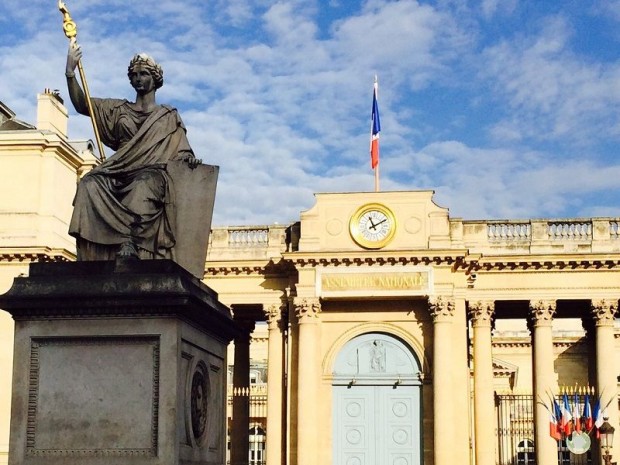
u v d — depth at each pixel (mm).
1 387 50219
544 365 53125
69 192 55719
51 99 55844
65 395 9750
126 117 11617
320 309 53219
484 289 54250
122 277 9867
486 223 55125
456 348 52188
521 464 66125
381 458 51938
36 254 51438
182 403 9891
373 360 53000
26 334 9844
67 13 11539
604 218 54438
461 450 51156
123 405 9688
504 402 63688
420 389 52312
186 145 11719
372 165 57562
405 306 53062
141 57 11758
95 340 9797
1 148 53656
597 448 51875
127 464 9547
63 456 9633
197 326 10391
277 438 53531
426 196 52844
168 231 11164
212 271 55531
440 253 51500
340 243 53062
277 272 55281
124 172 11266
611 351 53062
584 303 55094
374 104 58281
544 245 54375
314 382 52188
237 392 56844
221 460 11359
